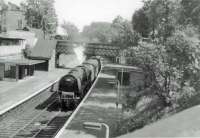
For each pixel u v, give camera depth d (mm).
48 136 23656
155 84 23406
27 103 34469
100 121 26297
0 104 31594
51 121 27953
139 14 39812
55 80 51531
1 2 81938
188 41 22094
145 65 23703
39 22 95125
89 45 74375
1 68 46750
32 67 54438
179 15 26844
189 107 15477
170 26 26266
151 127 13891
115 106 32281
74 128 23969
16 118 28250
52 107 33531
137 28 39344
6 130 24578
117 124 24344
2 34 59969
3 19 77125
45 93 41031
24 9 94812
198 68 21828
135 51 23703
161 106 22859
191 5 25859
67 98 31859
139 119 21734
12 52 55406
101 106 32125
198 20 25141
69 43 72062
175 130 11242
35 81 48969
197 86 21391
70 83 31859
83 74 36688
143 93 25453
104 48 73812
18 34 63312
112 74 59344
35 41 69688
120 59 84312
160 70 22797
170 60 22984
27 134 23922
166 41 23656
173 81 22750
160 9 29500
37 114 30109
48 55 63312
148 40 27266
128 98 26438
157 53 23062
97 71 57625
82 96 37250
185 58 22703
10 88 41094
